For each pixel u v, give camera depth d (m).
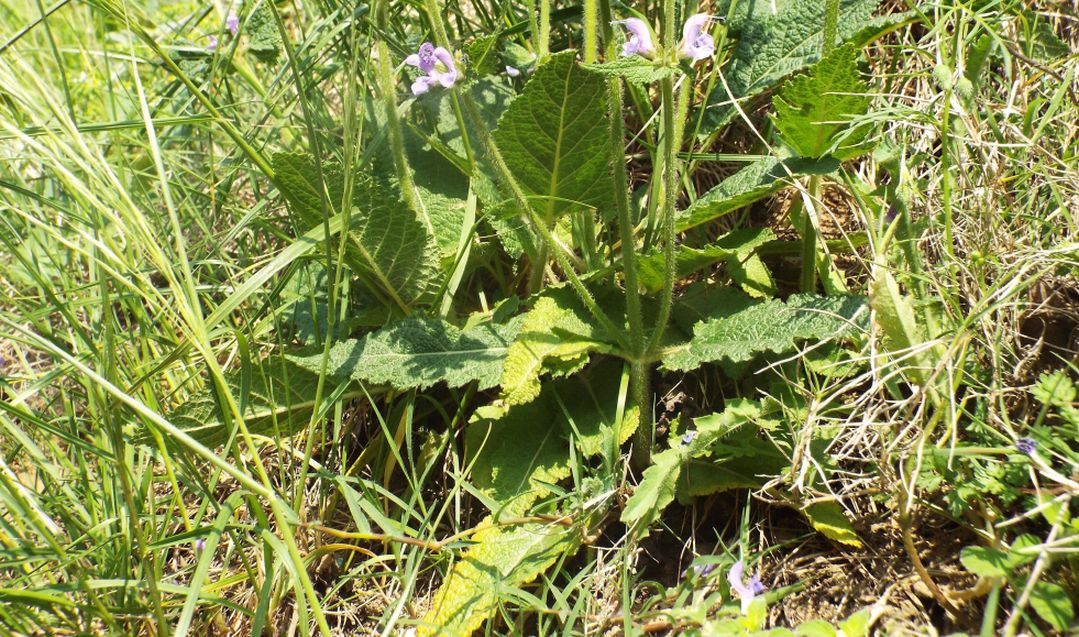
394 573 0.50
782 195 0.61
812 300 0.49
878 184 0.59
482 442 0.54
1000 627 0.43
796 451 0.45
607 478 0.50
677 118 0.53
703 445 0.48
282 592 0.50
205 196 0.67
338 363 0.53
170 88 0.66
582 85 0.49
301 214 0.55
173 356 0.50
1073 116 0.54
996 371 0.46
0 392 0.62
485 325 0.54
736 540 0.50
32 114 0.44
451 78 0.47
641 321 0.51
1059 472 0.44
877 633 0.43
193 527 0.48
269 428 0.54
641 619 0.47
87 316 0.60
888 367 0.48
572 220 0.59
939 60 0.52
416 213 0.55
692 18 0.41
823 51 0.49
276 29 0.64
